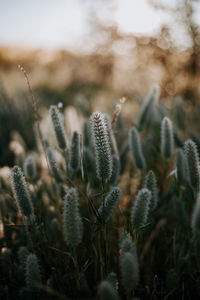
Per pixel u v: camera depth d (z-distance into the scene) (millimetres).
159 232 342
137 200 262
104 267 283
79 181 357
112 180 318
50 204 380
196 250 290
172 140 351
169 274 294
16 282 298
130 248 240
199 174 278
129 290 238
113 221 347
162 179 413
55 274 292
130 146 357
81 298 281
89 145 375
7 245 333
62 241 346
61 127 323
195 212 247
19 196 268
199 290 296
